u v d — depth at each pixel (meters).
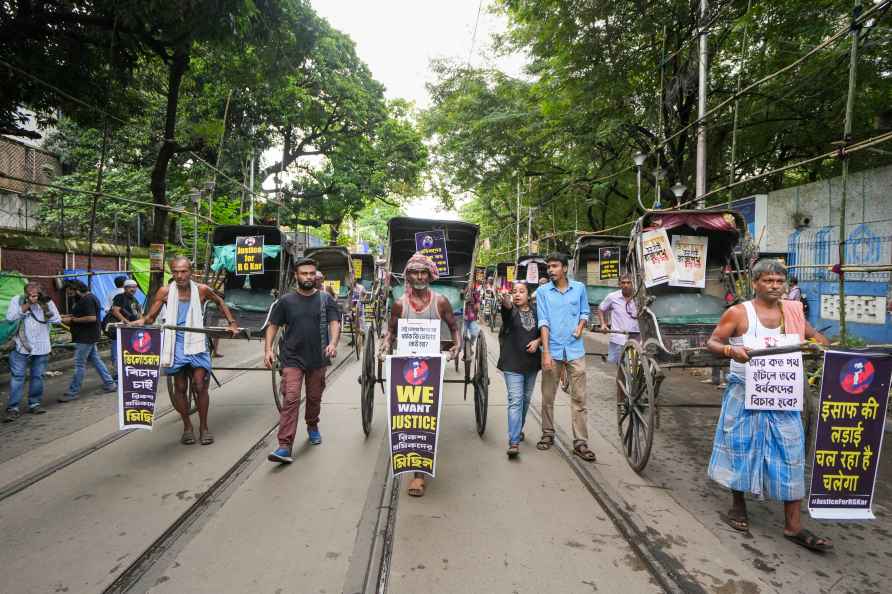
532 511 3.55
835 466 3.05
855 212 8.95
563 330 4.72
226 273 8.16
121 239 17.16
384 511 3.51
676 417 6.14
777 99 10.52
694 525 3.37
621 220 20.41
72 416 5.91
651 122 12.76
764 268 3.22
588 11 10.86
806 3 9.34
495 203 33.38
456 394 7.52
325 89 20.28
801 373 3.11
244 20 9.07
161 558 2.91
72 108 10.01
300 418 5.87
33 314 5.98
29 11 8.52
